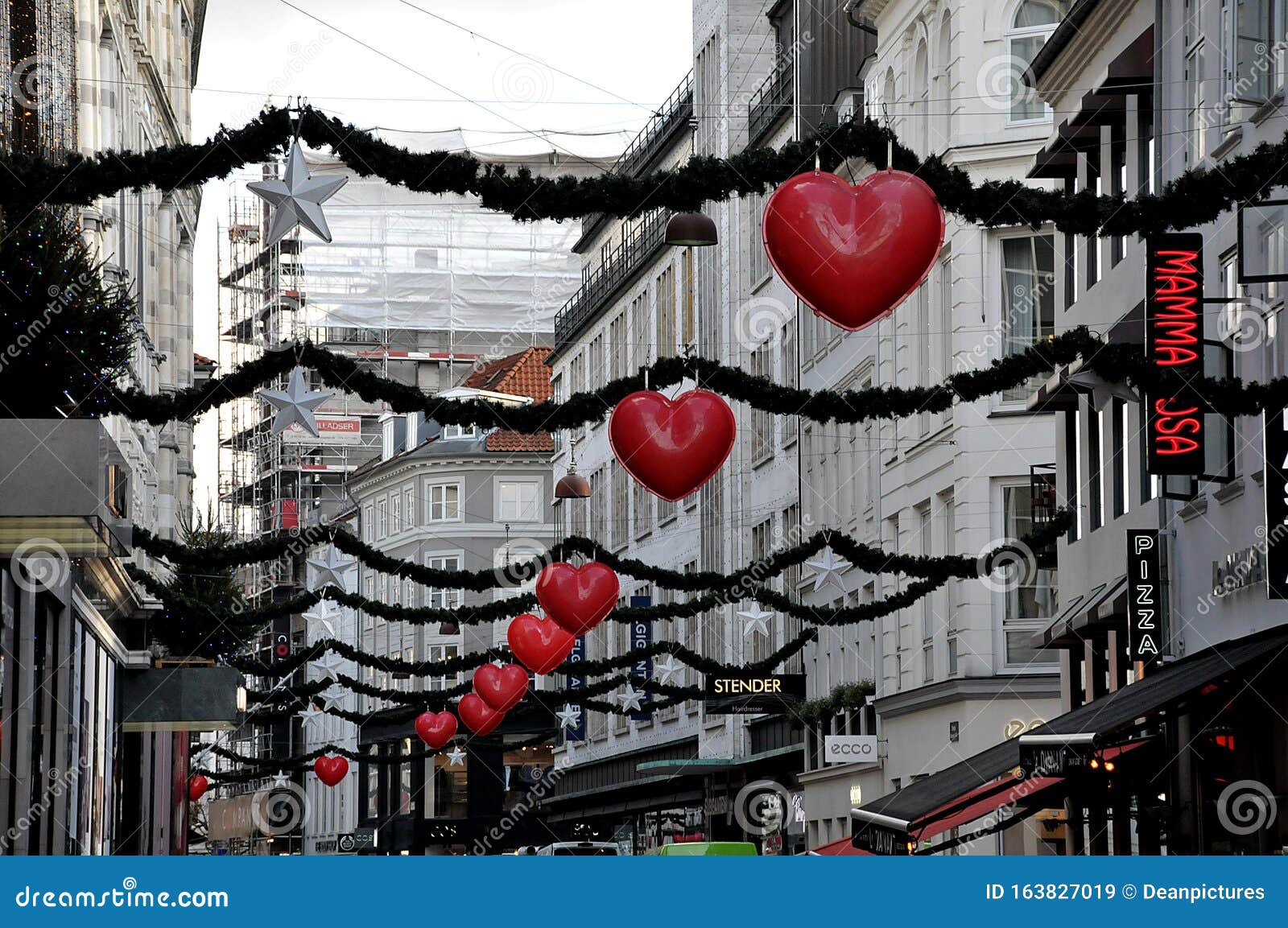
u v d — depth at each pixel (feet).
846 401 57.41
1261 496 60.08
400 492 275.39
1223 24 66.03
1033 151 103.71
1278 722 59.06
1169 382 48.16
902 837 66.74
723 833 168.96
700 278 177.17
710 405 46.29
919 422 115.03
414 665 106.01
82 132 97.55
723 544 170.50
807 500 145.07
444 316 284.61
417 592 266.77
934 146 110.01
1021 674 102.94
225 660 99.55
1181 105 71.72
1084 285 86.22
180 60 161.48
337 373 56.24
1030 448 103.24
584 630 65.05
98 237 91.81
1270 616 59.67
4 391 51.34
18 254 50.44
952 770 73.05
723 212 169.17
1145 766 69.26
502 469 266.36
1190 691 54.49
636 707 124.47
